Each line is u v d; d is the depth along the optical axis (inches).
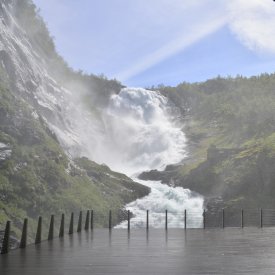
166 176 3811.5
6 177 2293.3
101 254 765.3
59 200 2443.4
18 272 565.0
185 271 568.7
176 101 6417.3
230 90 7012.8
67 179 2677.2
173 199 3324.3
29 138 2758.4
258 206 3024.1
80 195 2637.8
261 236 1167.0
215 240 1041.5
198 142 5036.9
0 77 3211.1
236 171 3307.1
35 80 3850.9
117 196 3093.0
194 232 1339.8
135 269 590.2
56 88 4365.2
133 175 4082.2
